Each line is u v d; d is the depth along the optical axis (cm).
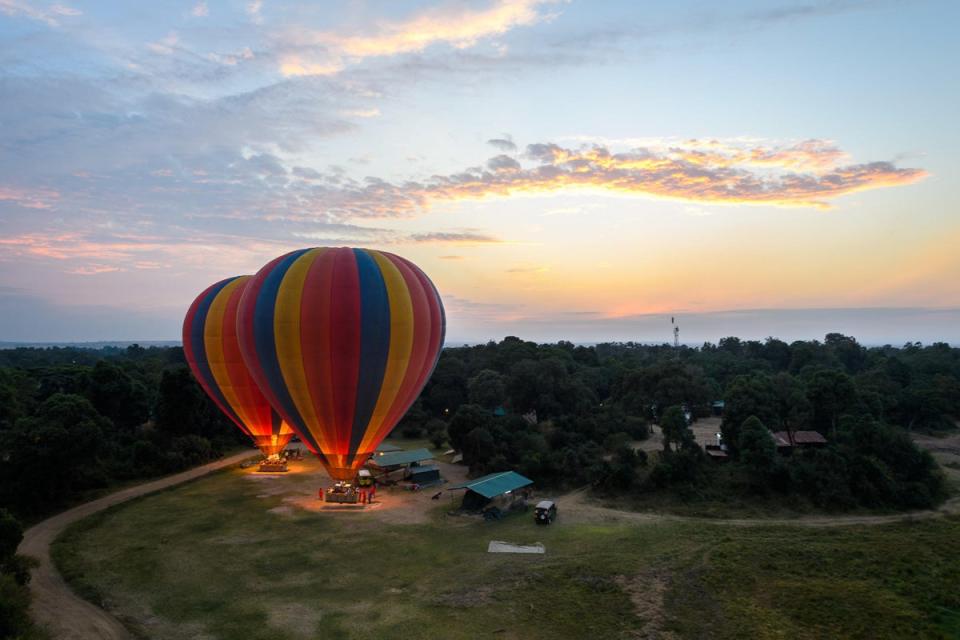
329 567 2734
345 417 3409
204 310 4494
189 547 2991
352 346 3238
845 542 3088
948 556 2866
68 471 3678
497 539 3131
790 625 2181
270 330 3253
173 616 2247
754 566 2720
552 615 2248
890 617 2238
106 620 2206
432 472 4441
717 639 2081
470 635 2106
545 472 4300
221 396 4553
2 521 2438
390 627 2162
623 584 2523
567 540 3116
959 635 2119
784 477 3878
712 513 3684
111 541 3072
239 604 2352
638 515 3628
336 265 3375
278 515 3559
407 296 3453
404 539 3122
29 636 1975
